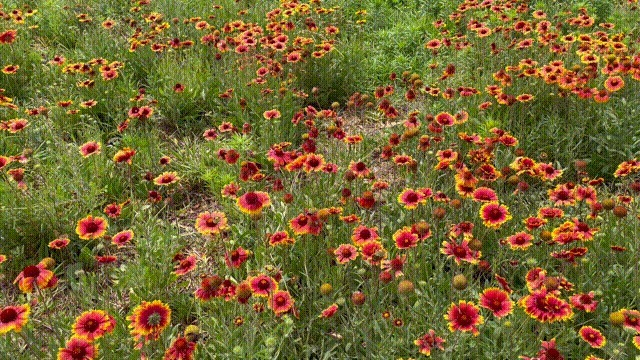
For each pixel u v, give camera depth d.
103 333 1.03
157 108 2.06
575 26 2.52
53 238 1.50
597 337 1.07
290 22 2.42
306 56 2.21
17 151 1.77
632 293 1.23
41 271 1.10
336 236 1.40
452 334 1.13
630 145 1.76
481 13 2.65
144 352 1.11
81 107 1.99
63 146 1.77
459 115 1.70
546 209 1.35
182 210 1.65
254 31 2.21
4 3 2.76
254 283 1.14
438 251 1.35
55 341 1.22
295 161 1.44
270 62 2.11
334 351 1.21
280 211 1.52
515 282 1.37
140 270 1.34
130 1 2.88
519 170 1.50
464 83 2.18
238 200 1.27
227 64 2.28
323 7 2.71
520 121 1.85
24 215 1.51
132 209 1.60
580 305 1.13
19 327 1.02
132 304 1.32
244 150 1.75
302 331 1.19
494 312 1.04
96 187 1.62
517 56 2.21
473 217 1.47
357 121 2.13
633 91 1.94
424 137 1.56
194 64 2.23
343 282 1.32
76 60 2.34
